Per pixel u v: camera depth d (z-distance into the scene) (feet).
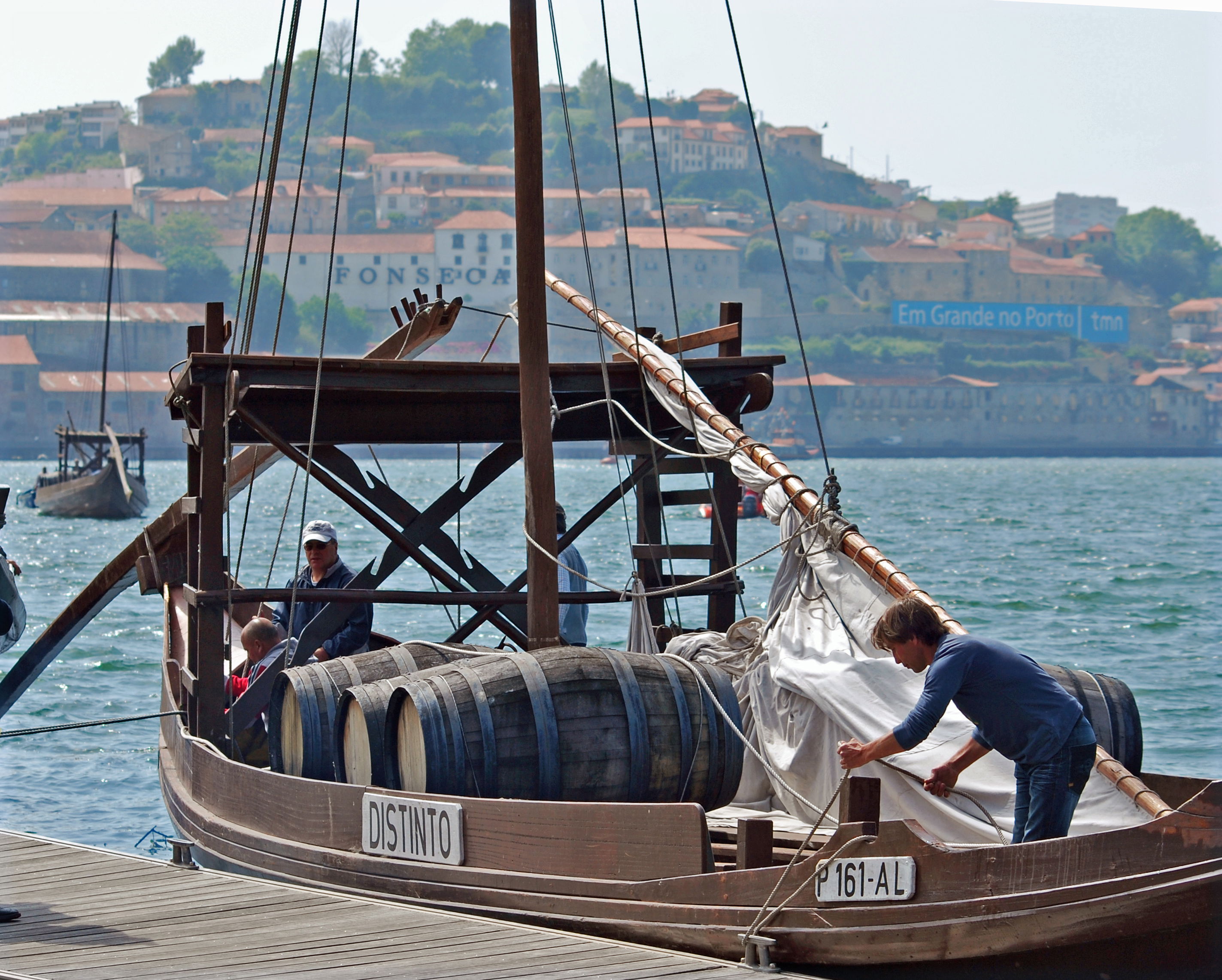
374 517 121.90
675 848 76.13
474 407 126.41
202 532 111.34
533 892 79.71
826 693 95.96
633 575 134.00
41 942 72.90
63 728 103.65
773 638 103.81
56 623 147.74
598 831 78.48
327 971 67.46
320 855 90.48
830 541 103.71
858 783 71.36
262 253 120.78
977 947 67.67
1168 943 65.46
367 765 90.12
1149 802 79.10
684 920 74.69
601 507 136.36
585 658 87.97
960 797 90.22
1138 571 439.63
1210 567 452.35
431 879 83.71
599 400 130.82
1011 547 564.30
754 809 102.22
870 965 69.26
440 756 83.87
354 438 124.06
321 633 116.88
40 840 98.07
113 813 138.00
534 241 102.32
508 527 613.11
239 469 134.92
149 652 243.60
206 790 107.34
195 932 75.05
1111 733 95.04
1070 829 81.87
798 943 70.69
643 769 86.28
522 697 85.56
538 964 69.41
